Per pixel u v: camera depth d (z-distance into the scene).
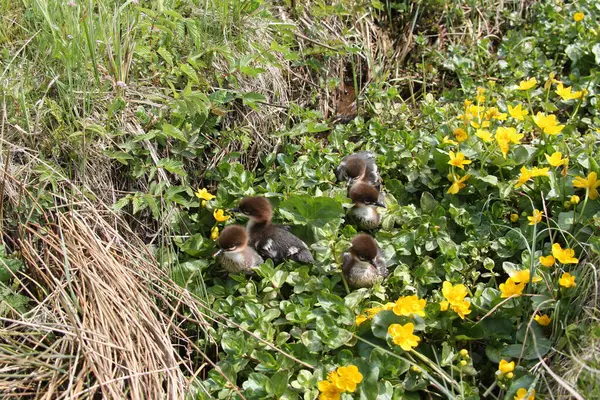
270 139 1.87
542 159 1.76
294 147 1.83
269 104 1.86
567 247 1.61
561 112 1.96
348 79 2.05
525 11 2.17
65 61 1.69
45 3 1.71
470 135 1.77
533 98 1.97
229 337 1.54
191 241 1.68
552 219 1.65
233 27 1.90
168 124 1.68
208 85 1.79
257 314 1.56
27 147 1.67
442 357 1.50
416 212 1.73
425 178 1.77
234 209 1.70
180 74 1.79
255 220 1.69
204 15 1.85
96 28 1.76
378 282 1.59
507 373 1.46
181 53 1.83
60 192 1.66
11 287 1.57
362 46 2.05
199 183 1.79
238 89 1.83
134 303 1.56
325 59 2.00
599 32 2.03
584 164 1.68
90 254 1.59
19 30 1.77
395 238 1.67
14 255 1.60
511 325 1.54
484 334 1.53
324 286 1.60
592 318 1.48
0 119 1.67
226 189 1.75
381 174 1.82
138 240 1.68
